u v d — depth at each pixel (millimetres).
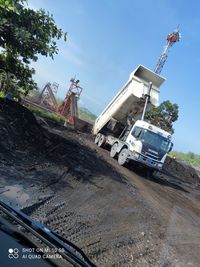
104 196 9742
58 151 12742
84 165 12695
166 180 21375
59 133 18594
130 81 19375
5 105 12289
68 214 7113
